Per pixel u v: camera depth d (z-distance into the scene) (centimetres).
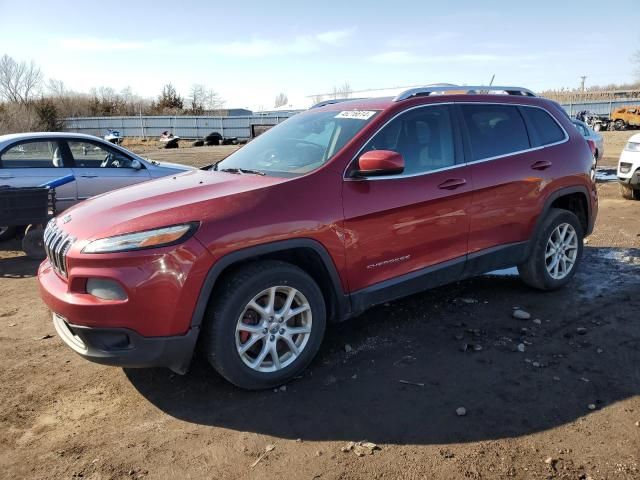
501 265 469
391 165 351
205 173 428
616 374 356
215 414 324
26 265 696
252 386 340
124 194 382
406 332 431
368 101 439
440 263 420
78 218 351
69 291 317
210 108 7131
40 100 4625
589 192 529
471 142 441
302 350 355
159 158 2602
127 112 6238
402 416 315
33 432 311
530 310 471
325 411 323
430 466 270
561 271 516
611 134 3716
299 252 358
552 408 318
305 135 426
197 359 393
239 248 321
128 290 299
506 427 301
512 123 476
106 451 292
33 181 761
